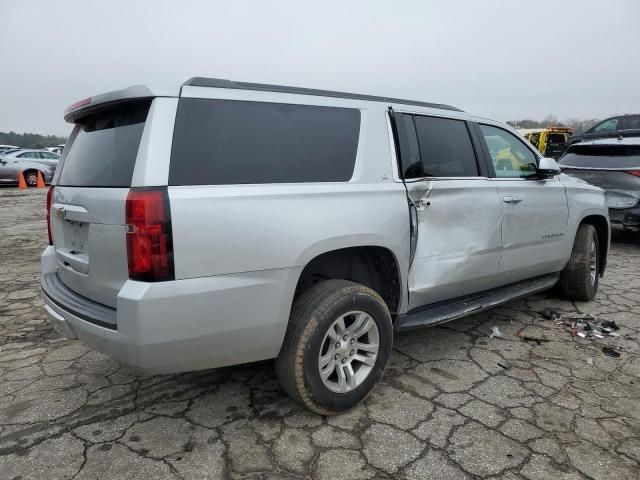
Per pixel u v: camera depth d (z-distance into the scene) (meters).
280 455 2.41
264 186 2.47
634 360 3.47
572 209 4.42
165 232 2.14
